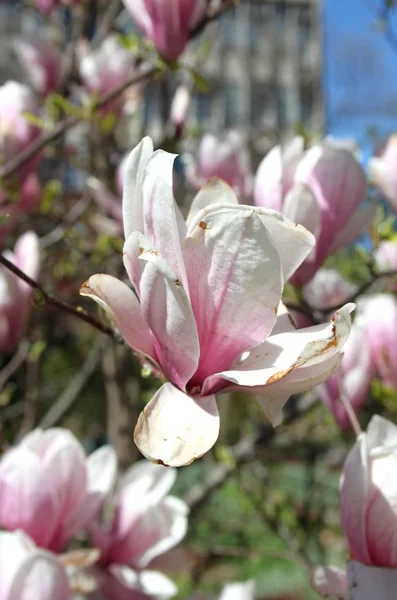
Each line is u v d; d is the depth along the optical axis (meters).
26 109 0.95
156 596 0.74
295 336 0.46
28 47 1.21
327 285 0.97
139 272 0.45
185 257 0.45
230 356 0.46
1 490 0.66
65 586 0.60
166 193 0.43
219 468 1.31
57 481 0.66
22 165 0.87
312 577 0.60
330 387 0.74
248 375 0.44
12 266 0.53
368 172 0.75
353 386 0.73
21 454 0.66
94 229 1.41
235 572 1.87
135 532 0.73
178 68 0.82
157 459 0.43
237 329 0.45
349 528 0.52
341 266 1.09
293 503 1.47
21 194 1.09
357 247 0.77
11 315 0.86
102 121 0.97
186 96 1.16
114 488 1.08
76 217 1.30
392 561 0.51
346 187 0.64
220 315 0.45
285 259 0.45
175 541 0.73
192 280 0.45
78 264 1.43
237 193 0.95
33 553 0.60
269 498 1.32
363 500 0.51
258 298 0.44
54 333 2.00
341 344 0.43
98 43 1.31
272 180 0.63
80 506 0.68
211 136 0.97
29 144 0.95
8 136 0.93
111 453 0.71
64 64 1.27
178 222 0.47
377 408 0.92
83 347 2.22
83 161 1.37
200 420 0.44
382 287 1.01
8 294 0.86
